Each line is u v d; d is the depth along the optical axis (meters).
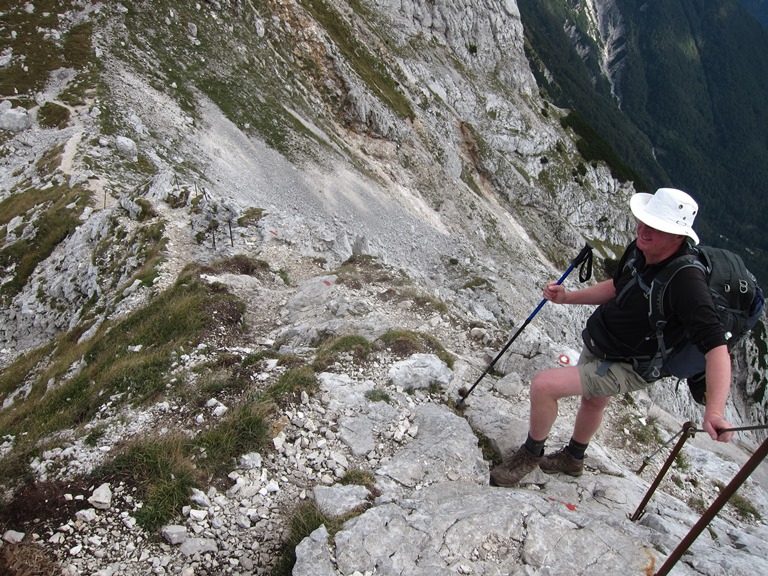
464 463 6.60
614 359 5.43
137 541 5.25
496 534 5.14
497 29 123.12
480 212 77.50
